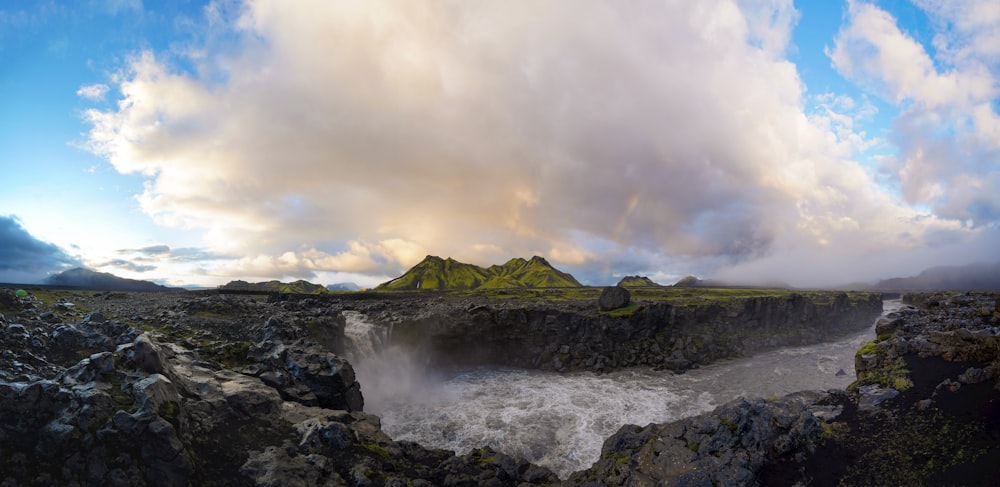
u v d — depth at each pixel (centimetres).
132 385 2325
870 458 2234
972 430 2252
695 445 2359
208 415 2586
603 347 7438
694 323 8375
